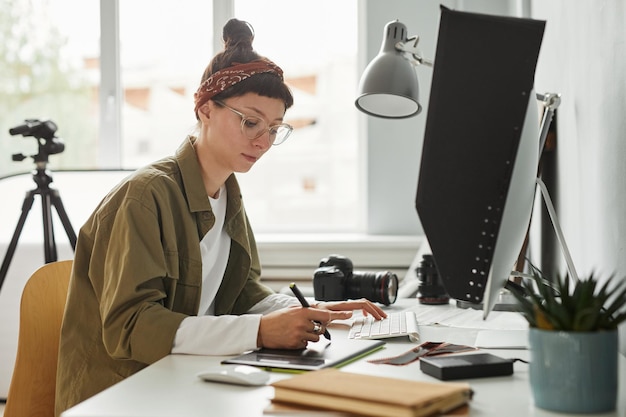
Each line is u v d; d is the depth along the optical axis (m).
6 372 2.94
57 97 3.56
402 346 1.34
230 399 0.96
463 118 1.11
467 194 1.12
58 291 1.71
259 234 3.48
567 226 1.83
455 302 2.00
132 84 3.70
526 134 1.10
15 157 2.79
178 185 1.58
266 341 1.28
